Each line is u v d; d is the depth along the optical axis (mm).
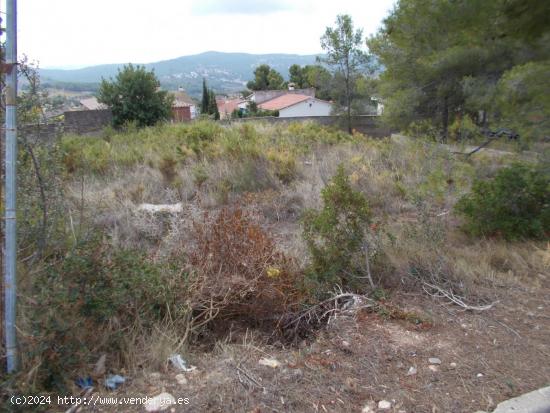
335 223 4352
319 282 4270
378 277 4520
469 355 3398
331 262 4387
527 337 3666
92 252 3320
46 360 2797
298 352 3463
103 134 18453
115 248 3934
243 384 2965
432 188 6488
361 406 2836
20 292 2992
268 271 4020
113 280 3328
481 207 5895
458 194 6551
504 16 7336
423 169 7703
